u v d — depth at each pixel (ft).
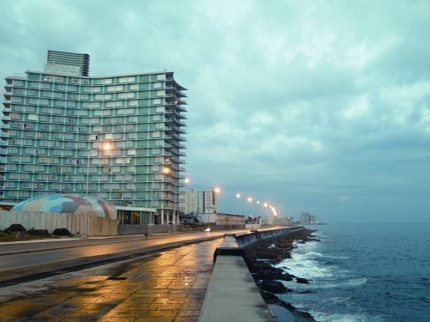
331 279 148.97
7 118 463.42
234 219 569.23
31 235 173.99
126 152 460.96
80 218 204.95
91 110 479.41
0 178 462.60
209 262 67.31
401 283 142.82
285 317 47.83
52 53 546.67
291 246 314.55
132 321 26.53
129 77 473.26
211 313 23.44
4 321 26.76
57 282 44.16
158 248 100.27
